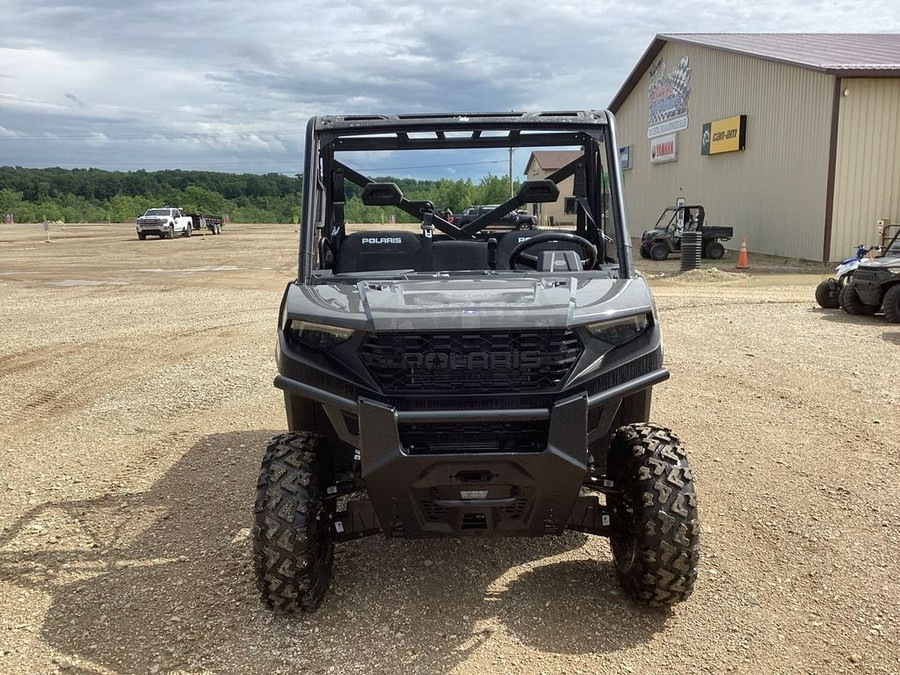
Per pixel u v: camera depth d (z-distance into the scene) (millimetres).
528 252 4422
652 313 3582
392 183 4746
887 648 3328
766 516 4664
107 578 4066
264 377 8523
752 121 25031
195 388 8086
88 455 6070
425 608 3715
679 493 3379
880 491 4992
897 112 20938
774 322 11547
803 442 5973
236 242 39031
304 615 3654
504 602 3750
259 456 5945
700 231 22141
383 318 3297
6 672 3258
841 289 12562
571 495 3307
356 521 3641
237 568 4145
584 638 3438
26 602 3828
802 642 3381
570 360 3336
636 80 35031
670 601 3514
